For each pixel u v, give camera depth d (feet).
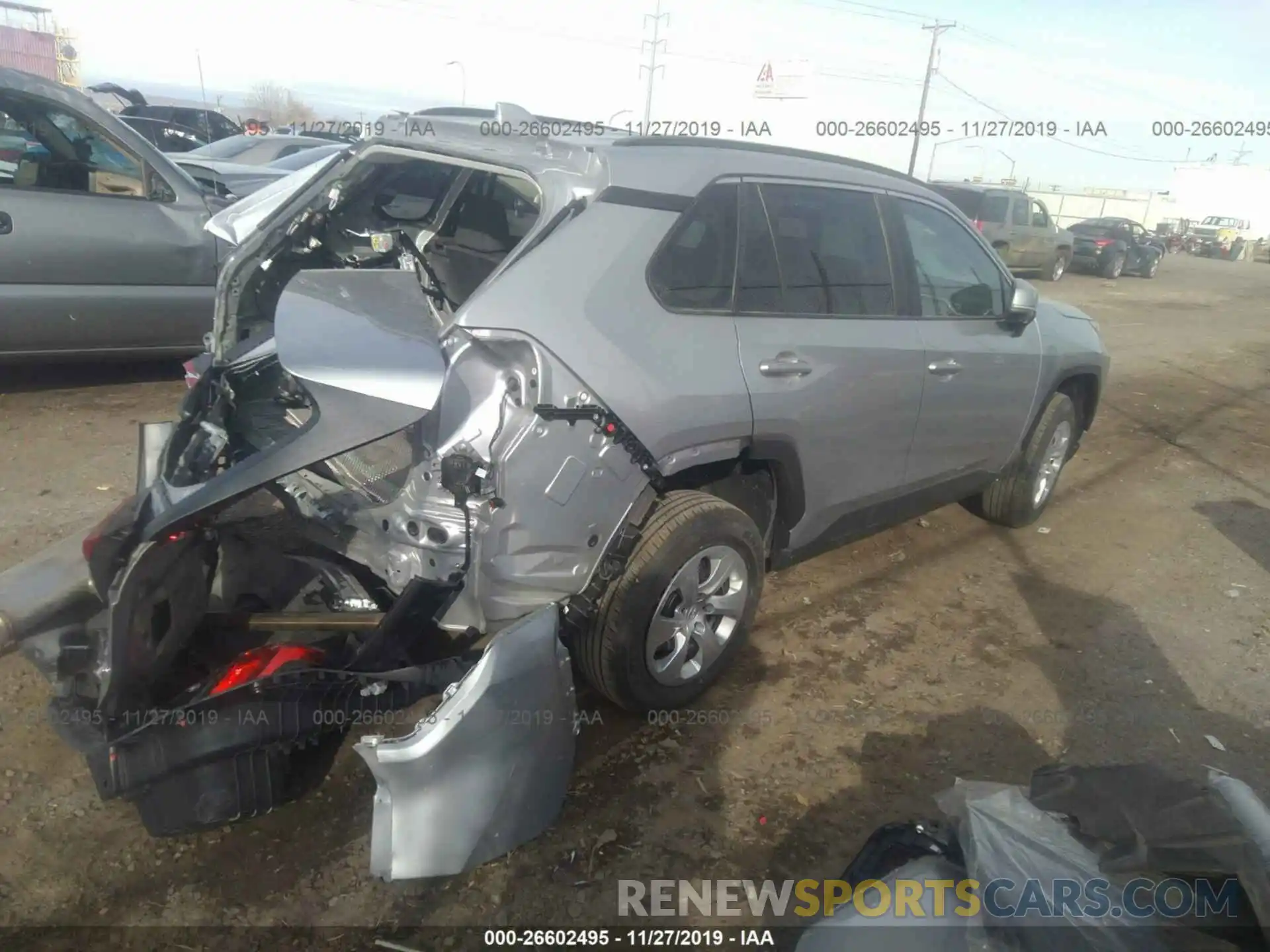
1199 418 27.76
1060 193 152.25
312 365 7.41
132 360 20.13
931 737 10.75
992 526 17.42
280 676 7.39
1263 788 10.21
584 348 8.58
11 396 19.67
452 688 7.50
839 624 13.19
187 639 8.49
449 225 12.17
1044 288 61.72
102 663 7.84
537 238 8.83
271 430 10.02
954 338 13.21
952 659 12.49
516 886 8.26
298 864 8.34
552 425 8.35
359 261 11.97
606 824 9.02
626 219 9.25
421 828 7.36
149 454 10.38
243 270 11.43
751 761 10.08
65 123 17.98
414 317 8.38
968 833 7.02
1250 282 84.79
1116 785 7.18
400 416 7.45
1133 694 11.96
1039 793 7.61
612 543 9.15
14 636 8.15
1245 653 13.21
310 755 8.84
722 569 10.39
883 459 12.48
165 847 8.42
